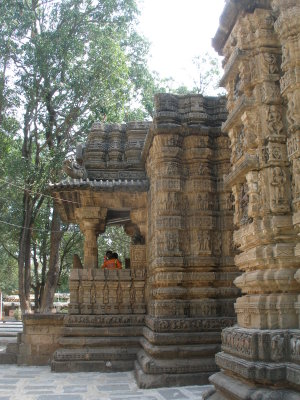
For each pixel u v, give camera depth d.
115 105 19.94
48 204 20.64
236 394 5.00
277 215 5.23
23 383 9.09
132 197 11.88
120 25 20.45
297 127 4.96
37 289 24.16
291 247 5.14
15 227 21.47
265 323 5.17
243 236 5.82
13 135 20.33
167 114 10.05
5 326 24.55
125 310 11.24
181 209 9.94
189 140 10.17
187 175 10.12
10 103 19.38
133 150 12.72
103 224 12.38
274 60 5.57
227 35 6.52
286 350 4.89
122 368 10.45
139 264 11.55
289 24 5.06
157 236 9.74
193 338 8.91
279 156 5.33
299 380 4.43
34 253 24.20
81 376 9.86
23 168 18.67
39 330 11.62
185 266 9.66
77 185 11.19
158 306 9.34
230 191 10.04
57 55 18.56
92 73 18.86
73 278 11.24
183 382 8.48
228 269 9.73
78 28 19.70
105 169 12.66
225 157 10.14
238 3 5.70
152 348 8.78
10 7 18.64
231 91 6.48
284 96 5.33
